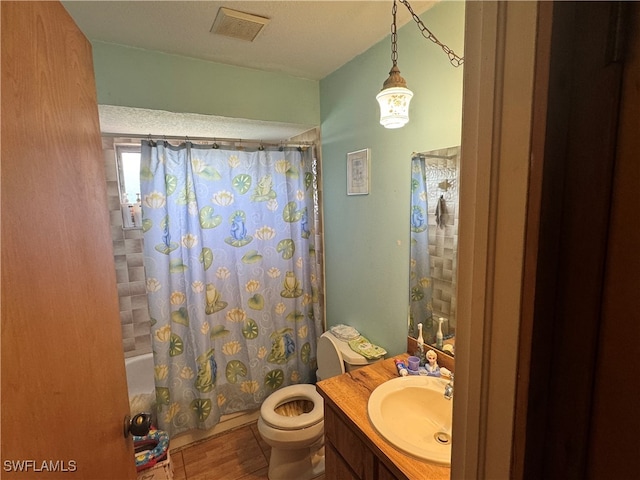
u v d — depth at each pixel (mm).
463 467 529
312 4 1306
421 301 1537
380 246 1759
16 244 470
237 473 1922
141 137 1846
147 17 1366
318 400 1919
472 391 496
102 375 757
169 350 2000
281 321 2348
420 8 1335
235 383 2262
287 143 2229
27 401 476
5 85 460
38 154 541
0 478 408
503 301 435
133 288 2432
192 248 1982
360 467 1119
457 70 1259
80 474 617
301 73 2004
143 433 879
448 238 1372
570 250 379
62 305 593
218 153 2045
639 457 354
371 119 1723
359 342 1854
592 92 352
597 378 378
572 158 368
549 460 420
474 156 457
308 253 2379
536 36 369
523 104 388
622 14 333
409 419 1238
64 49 661
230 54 1717
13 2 490
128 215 2359
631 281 346
